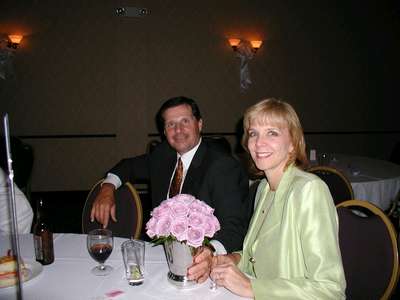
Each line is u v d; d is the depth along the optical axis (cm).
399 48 678
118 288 123
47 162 598
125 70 584
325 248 118
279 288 115
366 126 684
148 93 607
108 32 587
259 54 632
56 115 592
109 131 607
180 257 122
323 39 650
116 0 579
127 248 141
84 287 124
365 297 154
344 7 650
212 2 607
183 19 603
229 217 175
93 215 192
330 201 126
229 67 625
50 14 571
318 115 666
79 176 609
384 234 154
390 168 373
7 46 564
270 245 133
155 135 613
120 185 224
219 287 124
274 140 136
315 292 113
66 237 171
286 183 136
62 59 582
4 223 171
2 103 575
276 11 629
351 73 666
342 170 358
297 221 125
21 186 441
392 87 683
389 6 664
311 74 653
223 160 187
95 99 597
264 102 141
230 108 633
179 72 612
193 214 118
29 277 126
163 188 218
